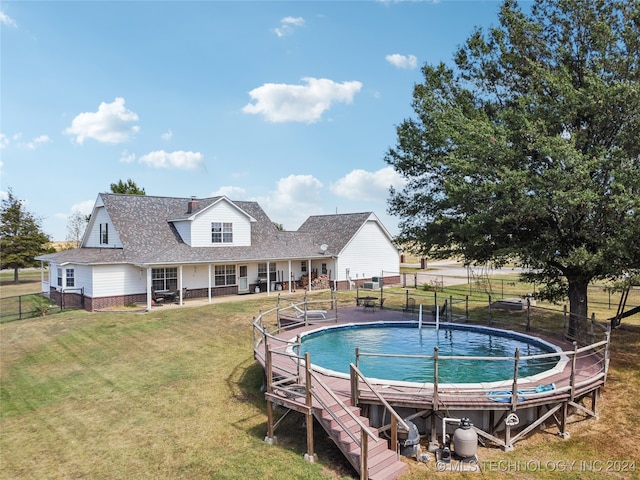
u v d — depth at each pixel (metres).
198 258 28.89
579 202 12.20
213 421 10.95
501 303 23.83
